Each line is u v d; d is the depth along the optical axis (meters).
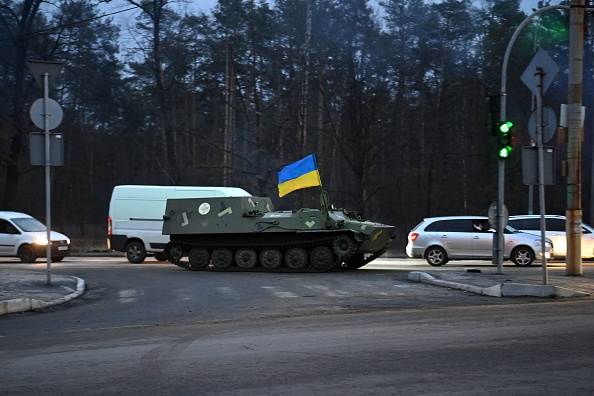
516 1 46.41
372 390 6.53
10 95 40.56
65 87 48.16
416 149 49.12
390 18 48.56
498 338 9.10
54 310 13.41
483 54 46.22
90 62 48.62
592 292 14.38
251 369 7.46
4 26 42.38
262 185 38.16
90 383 6.98
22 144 42.81
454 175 47.25
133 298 15.22
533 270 19.56
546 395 6.33
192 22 47.19
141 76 51.88
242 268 21.64
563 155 44.41
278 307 13.30
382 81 40.75
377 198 49.34
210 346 8.85
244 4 47.44
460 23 48.19
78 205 55.25
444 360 7.81
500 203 17.73
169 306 13.81
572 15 17.39
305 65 38.34
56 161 15.77
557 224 24.64
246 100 46.19
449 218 23.73
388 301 13.98
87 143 53.16
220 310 13.04
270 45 47.84
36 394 6.61
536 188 43.09
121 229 25.72
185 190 25.44
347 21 38.78
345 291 15.86
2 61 42.59
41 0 41.03
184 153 50.03
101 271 21.48
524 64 43.34
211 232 21.75
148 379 7.09
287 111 42.78
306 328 10.23
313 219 20.97
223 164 40.91
